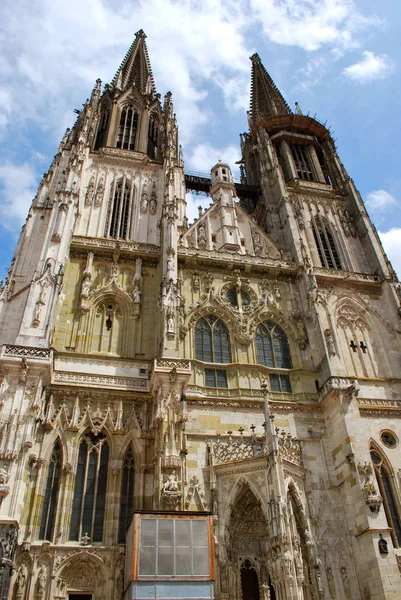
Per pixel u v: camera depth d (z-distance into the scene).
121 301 45.78
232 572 33.91
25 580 30.06
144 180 58.38
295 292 51.22
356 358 48.31
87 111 63.56
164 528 28.56
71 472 34.53
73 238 48.22
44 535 32.25
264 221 67.31
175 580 26.92
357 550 35.28
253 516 36.66
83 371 39.44
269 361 45.69
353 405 40.09
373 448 41.16
